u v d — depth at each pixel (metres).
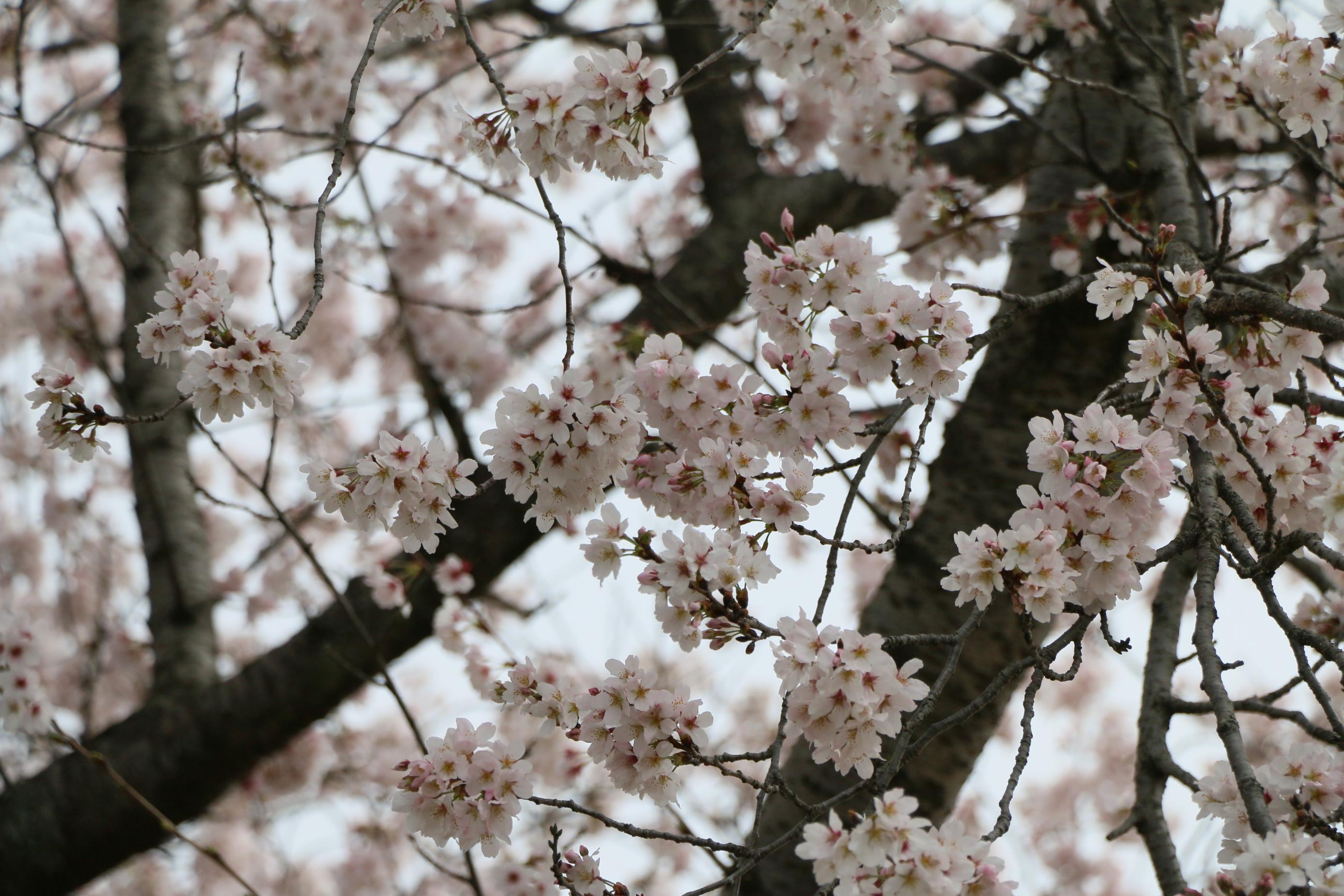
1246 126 7.37
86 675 10.84
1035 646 3.84
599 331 8.84
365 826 11.66
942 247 8.18
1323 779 4.02
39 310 12.38
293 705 8.56
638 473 4.80
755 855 3.78
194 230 10.00
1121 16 6.75
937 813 6.63
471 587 8.60
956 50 11.38
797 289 4.70
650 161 4.86
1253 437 4.39
